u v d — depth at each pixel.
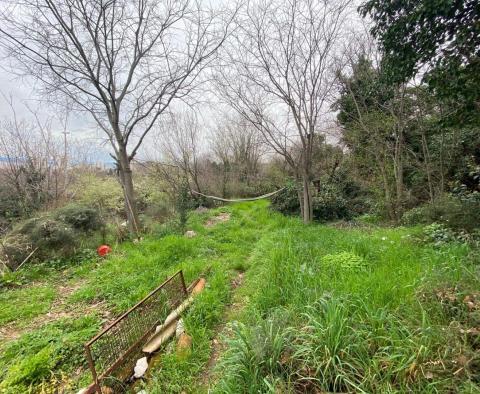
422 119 6.94
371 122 8.02
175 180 12.73
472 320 1.91
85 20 6.30
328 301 2.35
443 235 3.99
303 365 1.87
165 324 2.90
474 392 1.45
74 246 6.02
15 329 3.36
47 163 9.79
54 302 4.02
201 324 2.95
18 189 9.35
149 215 9.68
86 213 6.68
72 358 2.65
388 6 4.12
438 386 1.58
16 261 5.39
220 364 2.07
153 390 2.16
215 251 5.73
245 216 9.72
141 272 4.68
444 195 5.83
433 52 3.91
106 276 4.68
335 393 1.69
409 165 7.51
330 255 3.84
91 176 12.12
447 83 3.83
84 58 6.45
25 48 6.17
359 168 10.05
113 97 7.04
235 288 4.02
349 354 1.85
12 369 2.49
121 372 2.31
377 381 1.68
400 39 4.22
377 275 2.98
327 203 8.42
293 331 2.13
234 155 16.66
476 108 3.84
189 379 2.29
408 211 6.70
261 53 6.51
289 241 4.83
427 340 1.80
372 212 8.57
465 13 3.45
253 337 2.05
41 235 5.71
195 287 3.84
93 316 3.40
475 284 2.24
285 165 13.20
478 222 4.13
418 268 2.98
